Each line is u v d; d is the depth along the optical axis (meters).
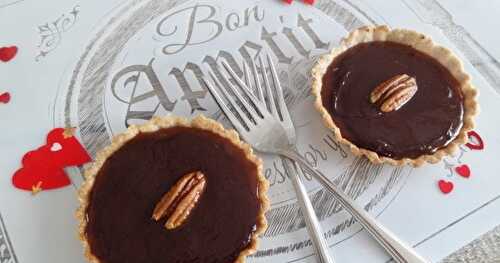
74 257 0.32
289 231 0.33
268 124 0.36
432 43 0.37
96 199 0.32
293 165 0.34
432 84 0.36
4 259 0.32
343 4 0.41
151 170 0.33
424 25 0.40
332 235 0.33
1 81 0.37
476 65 0.39
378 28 0.38
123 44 0.39
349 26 0.40
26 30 0.39
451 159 0.35
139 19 0.40
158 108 0.37
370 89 0.36
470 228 0.33
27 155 0.35
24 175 0.34
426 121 0.35
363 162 0.35
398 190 0.34
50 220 0.33
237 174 0.33
